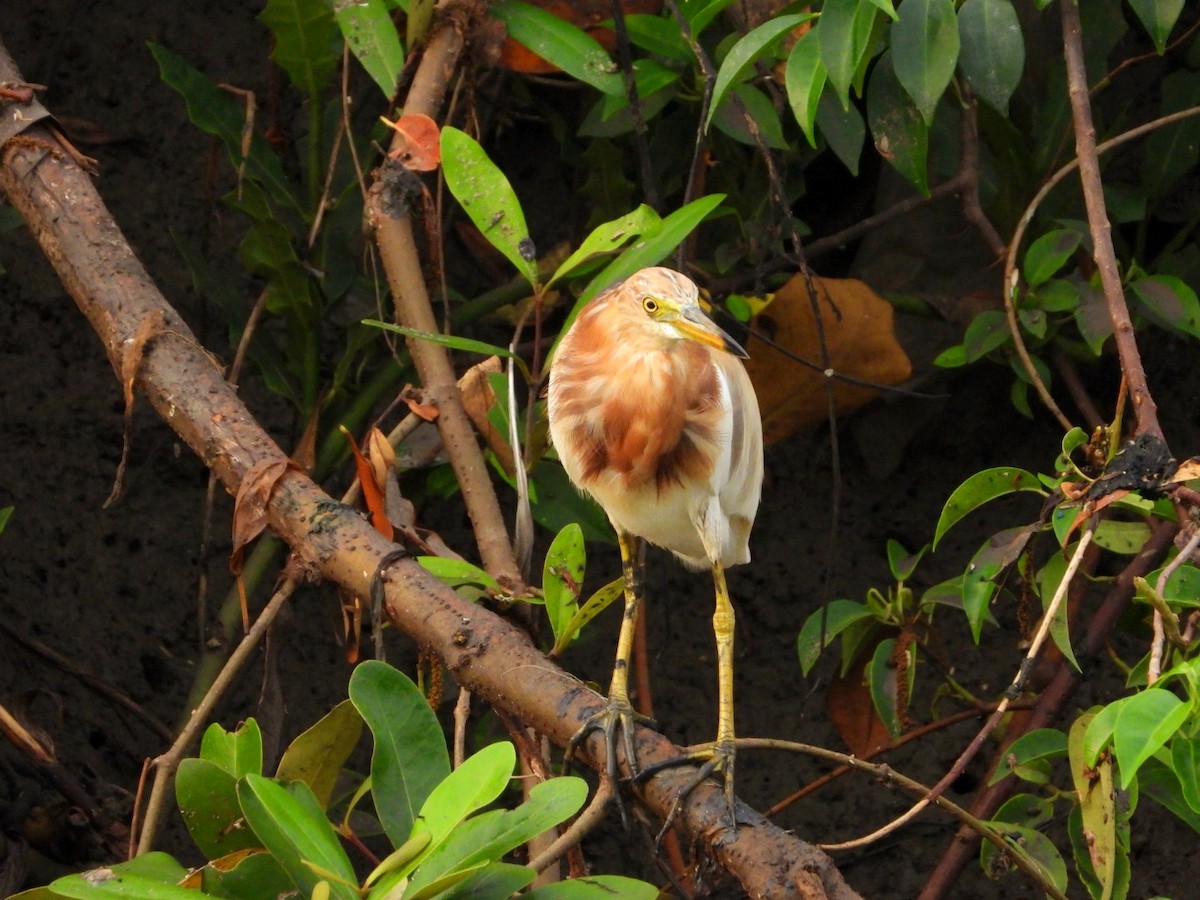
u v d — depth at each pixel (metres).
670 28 6.01
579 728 5.74
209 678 6.07
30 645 6.15
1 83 5.92
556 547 5.82
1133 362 5.75
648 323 5.81
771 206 6.08
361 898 5.62
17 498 6.34
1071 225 6.14
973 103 6.06
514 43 6.03
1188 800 5.66
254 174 6.09
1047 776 5.99
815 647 6.01
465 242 6.31
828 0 5.81
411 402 5.92
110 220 5.90
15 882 6.03
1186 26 6.30
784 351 6.00
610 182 6.17
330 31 6.05
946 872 6.05
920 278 6.26
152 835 5.82
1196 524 5.71
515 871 5.65
